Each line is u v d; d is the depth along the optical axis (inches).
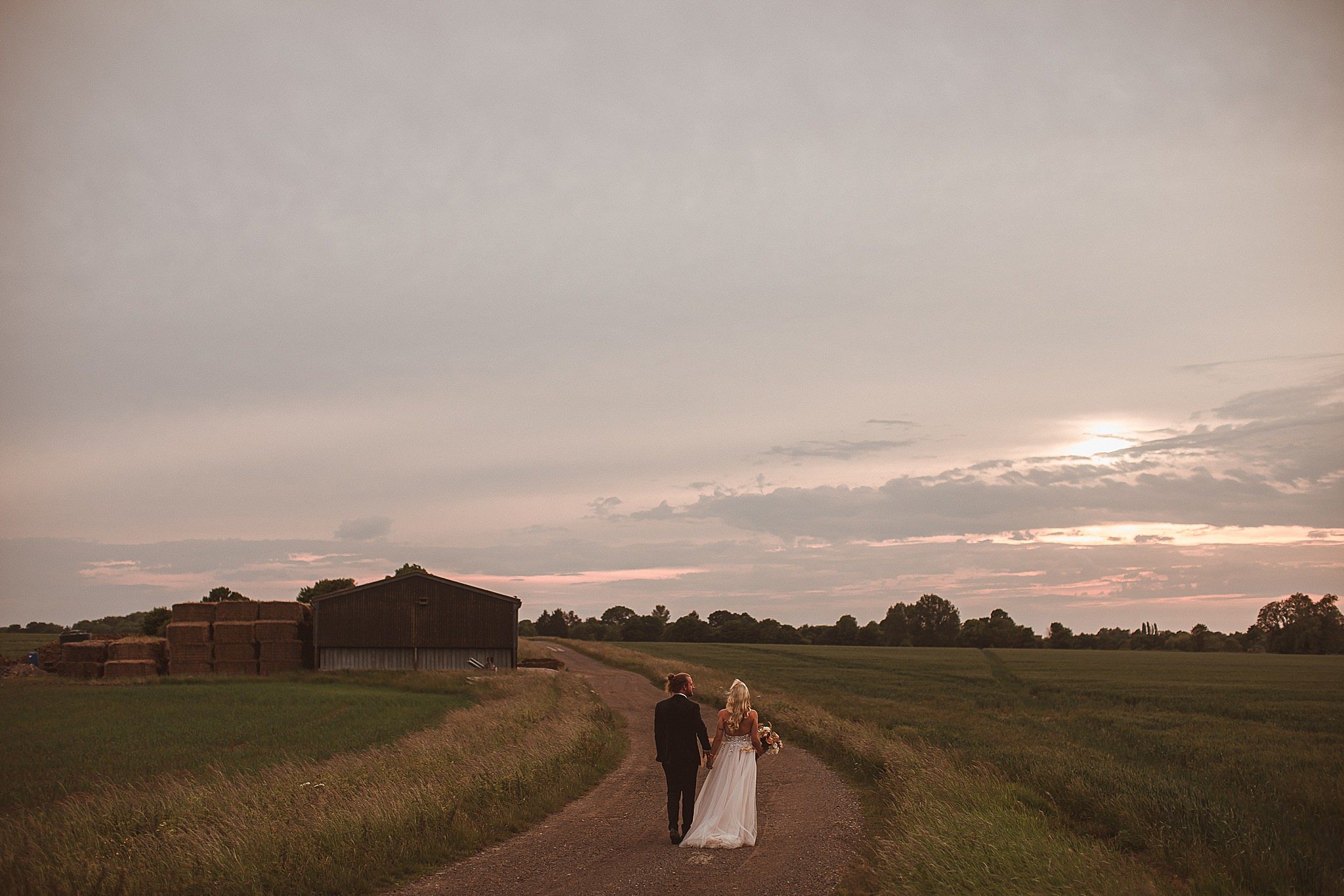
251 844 366.6
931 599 7308.1
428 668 2281.0
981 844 340.5
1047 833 385.7
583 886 342.0
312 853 360.5
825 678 2468.0
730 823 417.7
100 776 727.7
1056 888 294.5
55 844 374.3
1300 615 5575.8
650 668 2338.8
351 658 2252.7
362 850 374.6
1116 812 446.3
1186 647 6569.9
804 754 784.9
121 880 317.1
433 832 413.1
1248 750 879.1
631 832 449.4
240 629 2198.6
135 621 5949.8
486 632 2324.1
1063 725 1158.3
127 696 1587.1
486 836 424.8
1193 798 455.2
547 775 565.3
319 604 2249.0
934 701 1673.2
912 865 329.7
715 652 4574.3
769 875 357.4
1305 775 665.0
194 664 2190.0
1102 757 737.0
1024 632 7116.1
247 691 1724.9
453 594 2322.8
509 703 1267.2
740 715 435.2
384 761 649.0
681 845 416.8
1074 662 3629.4
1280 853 355.3
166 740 962.1
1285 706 1567.4
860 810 512.4
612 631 7691.9
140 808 455.5
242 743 940.0
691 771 432.1
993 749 752.3
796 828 458.6
